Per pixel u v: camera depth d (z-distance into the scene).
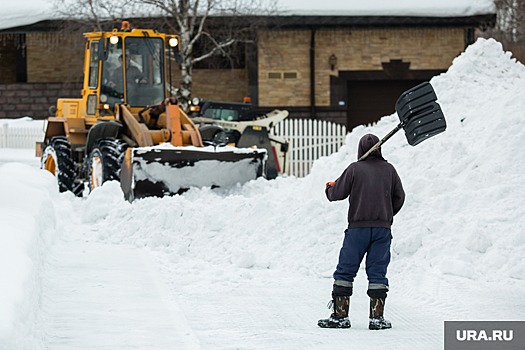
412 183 20.64
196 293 16.81
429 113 14.39
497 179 19.83
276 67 56.56
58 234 22.38
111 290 16.50
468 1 56.25
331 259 19.19
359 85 57.78
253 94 56.59
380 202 14.33
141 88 32.97
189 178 27.36
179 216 22.67
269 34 56.25
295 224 20.61
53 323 13.84
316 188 23.02
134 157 26.77
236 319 14.62
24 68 60.53
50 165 36.53
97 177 30.92
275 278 18.50
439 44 57.06
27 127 59.16
